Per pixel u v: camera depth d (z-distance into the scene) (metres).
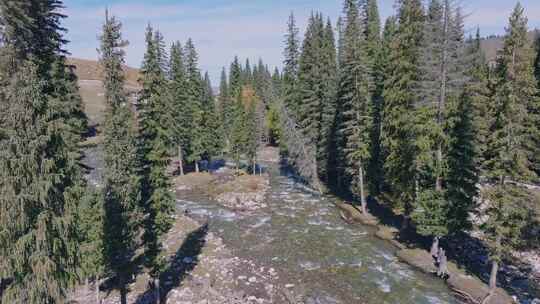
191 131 55.75
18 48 12.14
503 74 20.22
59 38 13.42
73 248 14.29
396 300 22.53
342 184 47.34
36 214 13.15
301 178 54.91
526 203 21.06
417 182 28.77
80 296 22.94
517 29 19.48
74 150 20.34
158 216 21.14
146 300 22.59
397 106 30.19
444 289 23.62
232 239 33.00
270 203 44.25
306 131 50.16
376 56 38.59
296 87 55.47
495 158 20.89
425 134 26.28
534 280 23.84
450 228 25.14
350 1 47.00
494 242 21.73
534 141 22.34
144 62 21.38
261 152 76.94
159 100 21.56
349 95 36.69
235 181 53.03
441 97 25.25
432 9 26.38
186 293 23.25
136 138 21.09
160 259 21.33
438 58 25.33
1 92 12.16
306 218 38.62
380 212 38.12
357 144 36.47
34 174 12.71
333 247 30.91
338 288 24.17
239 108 59.78
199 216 39.72
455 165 24.88
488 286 22.98
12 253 12.92
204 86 61.41
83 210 20.52
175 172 59.59
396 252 29.38
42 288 13.30
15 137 12.15
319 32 56.09
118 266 20.62
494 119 20.95
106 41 18.39
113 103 19.16
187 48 56.62
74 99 19.36
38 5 12.48
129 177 19.62
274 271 26.66
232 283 24.84
